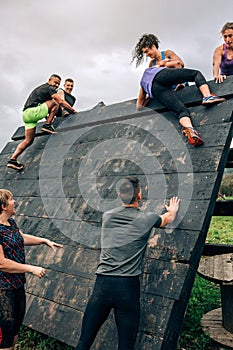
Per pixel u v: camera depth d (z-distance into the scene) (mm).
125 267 3158
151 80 4973
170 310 3225
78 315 3791
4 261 3338
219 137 4141
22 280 3549
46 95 6781
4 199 3553
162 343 3094
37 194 5922
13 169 7117
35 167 6590
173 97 4820
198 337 4504
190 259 3416
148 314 3334
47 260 4680
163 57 5289
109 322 3541
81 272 4164
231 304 4398
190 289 3432
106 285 3129
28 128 6793
